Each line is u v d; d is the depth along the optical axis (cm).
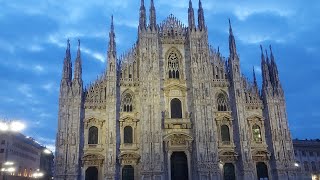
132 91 8431
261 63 8962
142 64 8431
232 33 9050
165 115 8275
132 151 7950
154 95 8219
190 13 9006
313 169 11881
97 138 8038
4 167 6494
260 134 8494
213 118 8281
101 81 8412
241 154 8081
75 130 7844
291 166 8150
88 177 7794
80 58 8381
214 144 8044
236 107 8412
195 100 8306
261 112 8662
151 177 7675
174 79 8644
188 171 7994
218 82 8706
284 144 8281
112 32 8625
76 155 7688
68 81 8181
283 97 8631
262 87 8800
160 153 7850
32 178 12925
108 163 7675
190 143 8119
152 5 8931
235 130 8394
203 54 8662
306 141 12450
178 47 8919
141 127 8012
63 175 7519
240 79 8631
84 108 8162
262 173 8244
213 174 7862
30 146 13062
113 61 8381
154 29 8719
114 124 7944
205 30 8894
